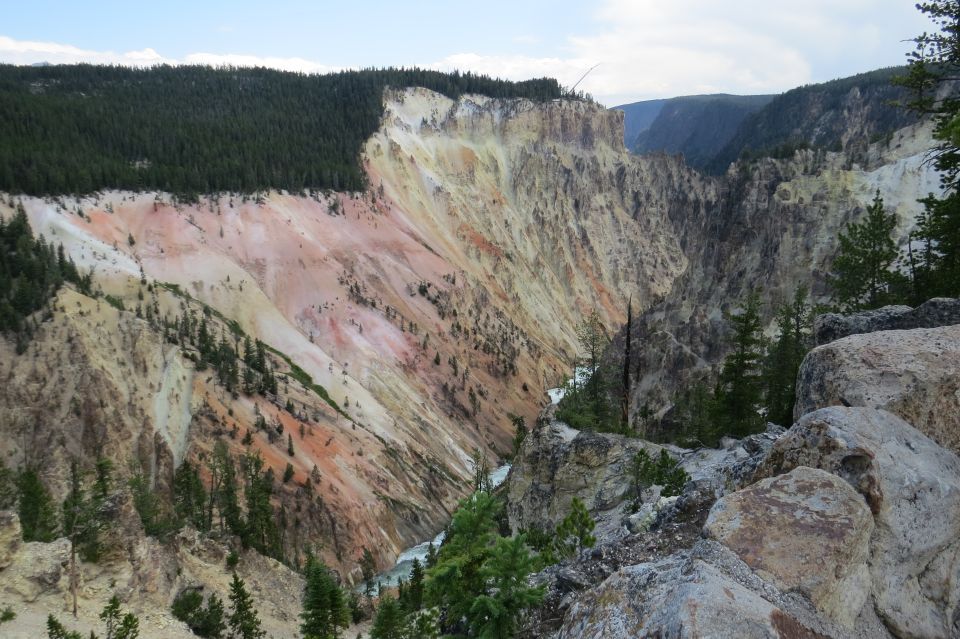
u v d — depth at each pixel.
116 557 38.34
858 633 7.75
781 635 6.79
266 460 81.44
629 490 34.09
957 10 20.75
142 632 35.25
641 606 8.28
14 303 78.94
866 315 18.14
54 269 87.94
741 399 43.00
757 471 11.00
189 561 48.94
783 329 56.03
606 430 47.78
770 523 8.60
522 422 118.19
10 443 70.75
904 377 10.95
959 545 9.08
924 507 8.98
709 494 14.77
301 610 53.09
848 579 8.01
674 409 75.31
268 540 65.81
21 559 33.22
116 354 81.56
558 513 38.66
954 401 10.62
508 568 12.93
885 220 41.00
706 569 7.78
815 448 9.95
